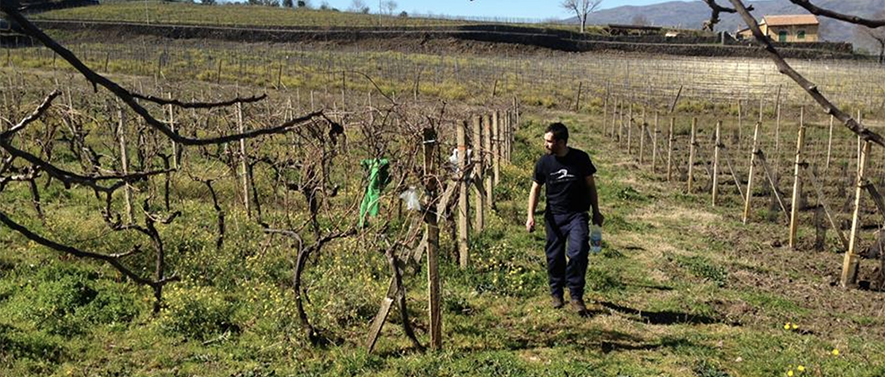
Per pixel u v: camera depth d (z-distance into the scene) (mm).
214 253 9570
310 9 110812
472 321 7754
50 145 11906
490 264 9453
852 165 19375
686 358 6758
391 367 6590
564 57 65500
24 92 20859
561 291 8148
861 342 7320
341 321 7602
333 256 9523
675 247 11422
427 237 6797
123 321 7590
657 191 16547
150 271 9070
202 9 95188
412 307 8086
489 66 53000
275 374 6453
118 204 12258
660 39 70938
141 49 54938
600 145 24859
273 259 9445
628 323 7723
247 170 11875
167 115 14039
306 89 38500
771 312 8297
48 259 9188
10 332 6965
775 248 11664
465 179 9211
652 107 35000
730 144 23672
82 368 6551
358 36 71875
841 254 11391
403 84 40812
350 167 11664
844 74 47062
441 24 86750
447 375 6398
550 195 7902
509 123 18938
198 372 6520
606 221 12883
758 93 38875
